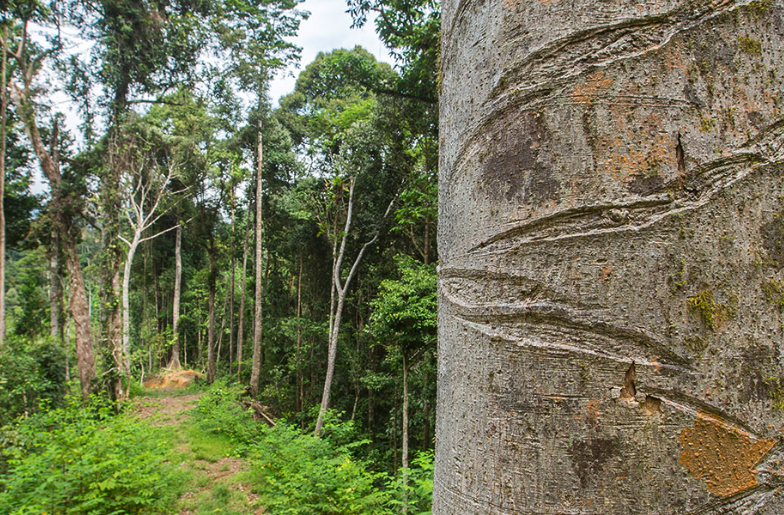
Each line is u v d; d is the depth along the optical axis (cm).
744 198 72
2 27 1308
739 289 70
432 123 1275
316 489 636
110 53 1556
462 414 84
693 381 68
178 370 2491
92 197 1602
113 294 1672
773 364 69
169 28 1633
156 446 742
